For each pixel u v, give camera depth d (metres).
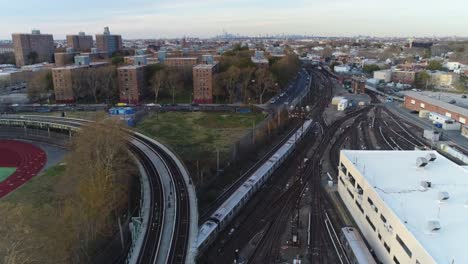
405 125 147.25
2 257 40.41
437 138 124.75
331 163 106.44
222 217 69.06
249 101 178.25
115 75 190.75
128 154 94.19
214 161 98.19
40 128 139.38
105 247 62.78
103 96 189.88
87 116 148.88
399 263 52.78
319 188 90.00
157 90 181.62
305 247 64.94
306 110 170.38
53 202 78.75
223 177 91.69
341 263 60.69
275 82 194.50
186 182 80.19
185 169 87.56
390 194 61.69
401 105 182.88
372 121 153.00
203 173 90.81
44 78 190.50
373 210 62.78
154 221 63.88
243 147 110.50
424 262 45.56
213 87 178.12
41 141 128.38
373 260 57.34
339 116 163.25
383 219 58.62
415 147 116.25
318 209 79.19
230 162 99.81
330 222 73.62
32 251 43.41
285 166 104.62
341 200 83.00
